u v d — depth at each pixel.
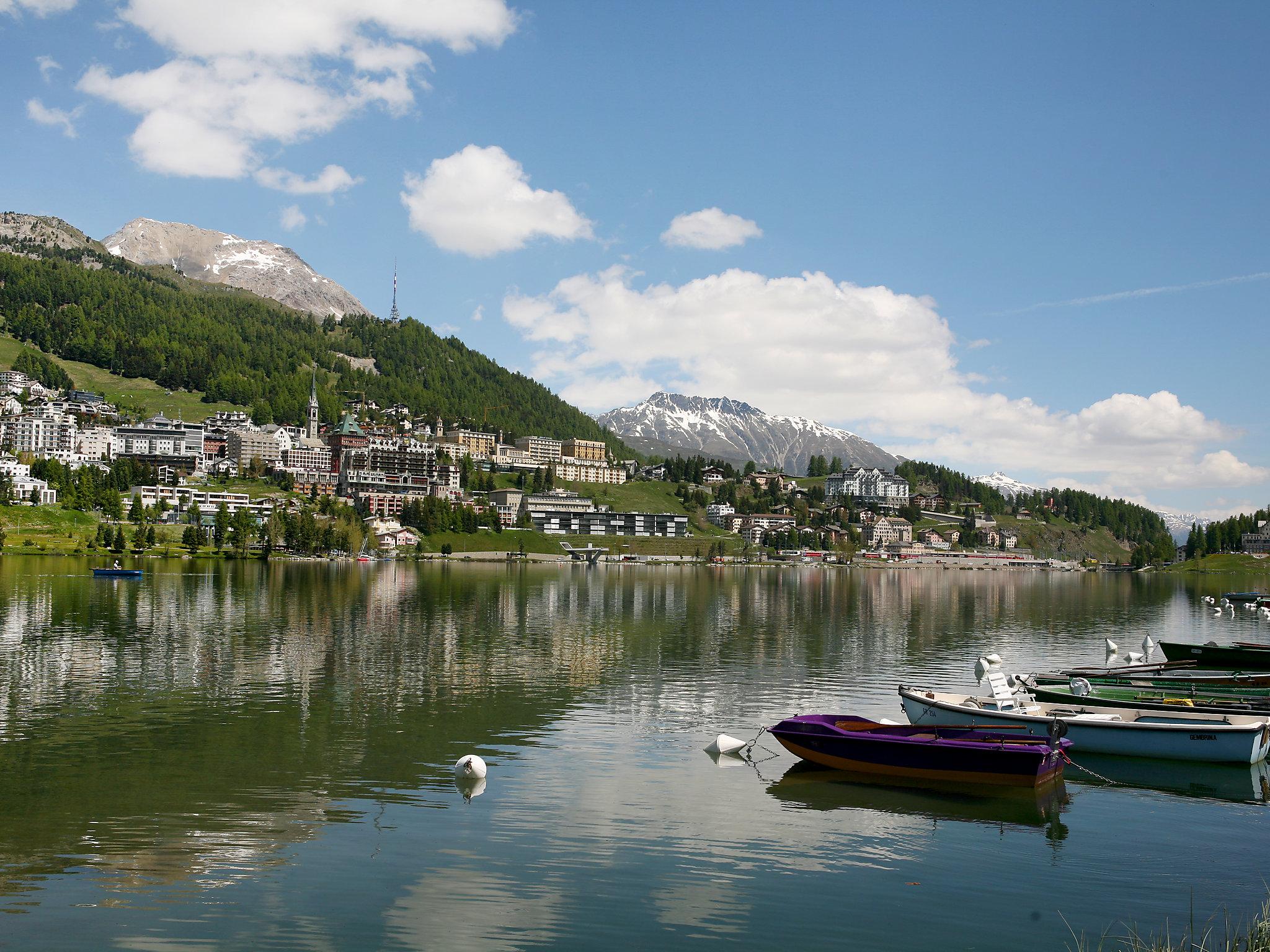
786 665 93.25
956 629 137.12
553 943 32.09
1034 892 37.03
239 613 133.00
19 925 32.72
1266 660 100.00
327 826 42.78
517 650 100.62
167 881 36.66
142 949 31.16
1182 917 34.94
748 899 35.91
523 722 64.50
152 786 48.31
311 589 184.50
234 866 38.12
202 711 66.25
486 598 177.00
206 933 32.38
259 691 73.75
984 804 47.81
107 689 73.75
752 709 70.31
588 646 105.19
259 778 49.78
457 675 83.06
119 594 161.62
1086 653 111.12
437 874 37.59
